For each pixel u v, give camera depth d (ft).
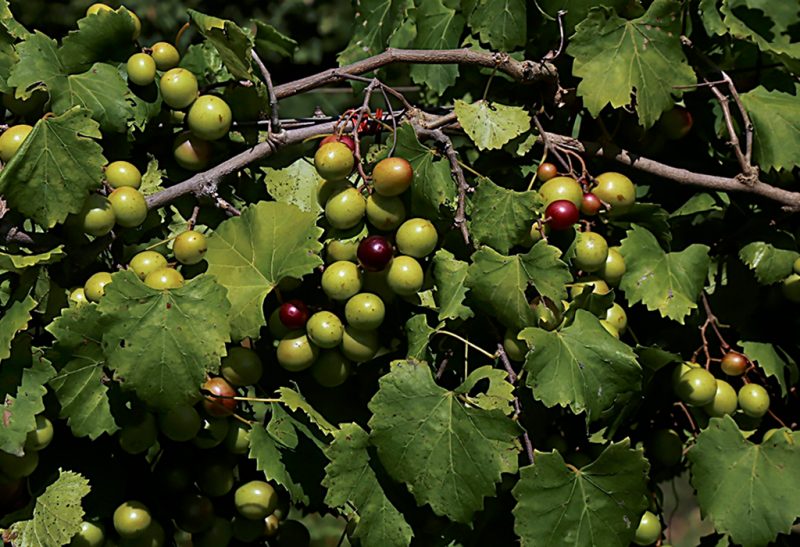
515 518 3.81
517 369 3.99
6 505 3.86
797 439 4.04
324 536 6.72
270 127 4.04
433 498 3.82
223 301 3.79
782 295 4.27
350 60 4.51
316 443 3.95
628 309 4.26
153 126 4.07
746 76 4.26
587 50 4.06
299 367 3.95
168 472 3.99
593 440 3.98
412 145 3.94
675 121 4.21
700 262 4.13
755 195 4.19
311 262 3.90
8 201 3.79
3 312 3.85
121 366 3.76
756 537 4.00
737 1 4.33
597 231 4.20
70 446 3.93
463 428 3.82
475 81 4.32
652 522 4.09
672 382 4.14
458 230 4.02
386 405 3.82
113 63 4.01
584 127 4.27
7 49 3.92
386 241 3.88
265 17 8.09
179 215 4.04
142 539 3.93
